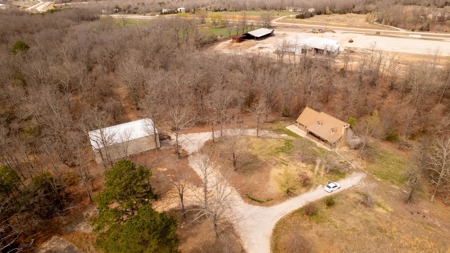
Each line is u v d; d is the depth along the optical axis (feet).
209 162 184.65
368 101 257.55
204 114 249.75
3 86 233.76
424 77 238.48
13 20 399.44
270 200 161.58
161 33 389.80
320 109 256.73
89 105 237.86
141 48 318.65
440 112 235.40
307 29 510.17
